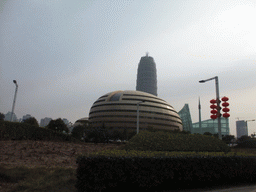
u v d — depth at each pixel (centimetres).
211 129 15062
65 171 1043
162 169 842
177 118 12306
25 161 1328
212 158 980
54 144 2636
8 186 759
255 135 6347
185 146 1248
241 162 1056
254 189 898
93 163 730
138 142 1231
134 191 805
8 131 2803
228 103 1576
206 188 898
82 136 5469
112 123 10662
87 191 713
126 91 12169
